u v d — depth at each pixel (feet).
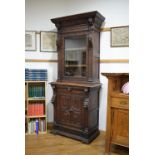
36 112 9.65
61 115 9.16
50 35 10.23
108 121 7.31
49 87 10.31
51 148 7.82
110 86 7.20
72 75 9.00
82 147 7.91
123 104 6.94
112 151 7.61
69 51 9.04
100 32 9.15
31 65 10.28
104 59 9.15
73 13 9.97
